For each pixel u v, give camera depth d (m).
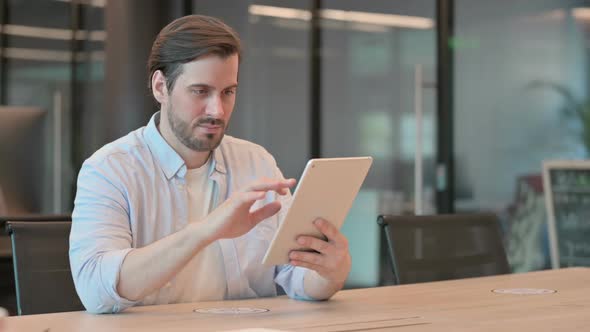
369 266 6.18
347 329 1.86
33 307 2.36
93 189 2.26
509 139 5.60
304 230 2.12
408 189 5.95
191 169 2.44
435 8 5.82
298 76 6.50
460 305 2.23
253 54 6.82
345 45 6.25
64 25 8.70
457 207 5.79
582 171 4.87
